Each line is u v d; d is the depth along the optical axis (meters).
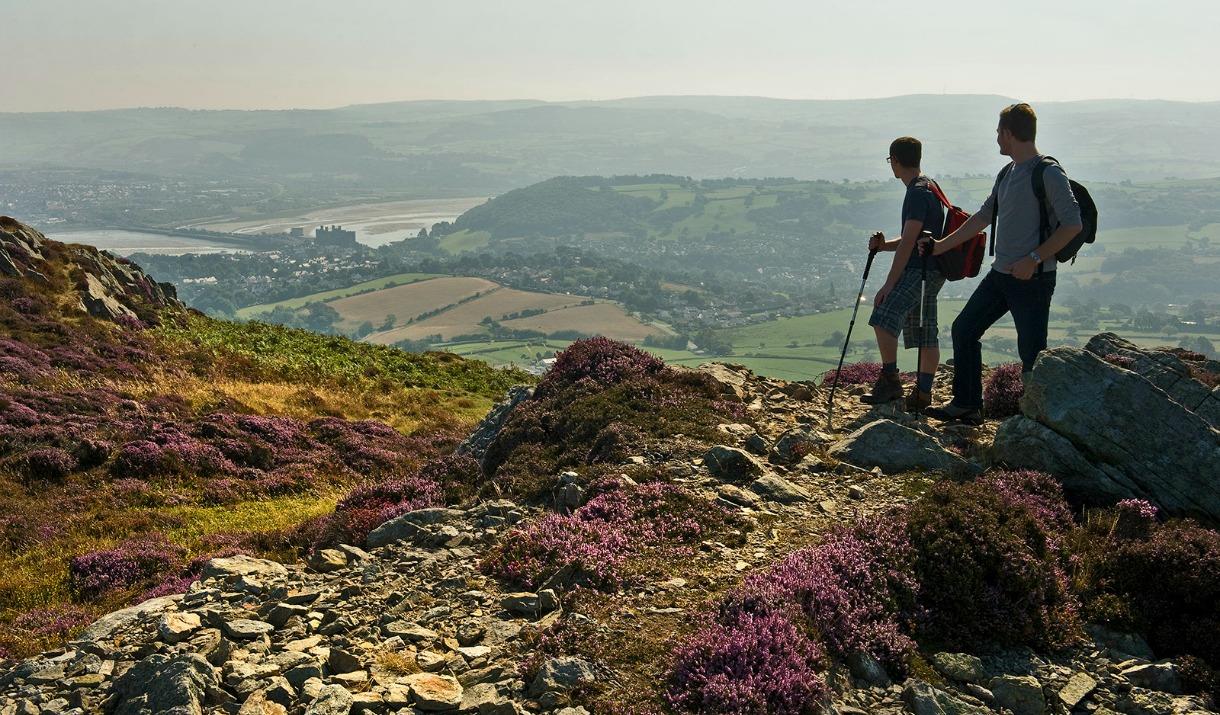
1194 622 4.30
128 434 11.73
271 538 7.01
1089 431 5.30
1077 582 4.56
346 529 6.01
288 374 19.20
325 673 4.20
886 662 4.13
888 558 4.53
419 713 3.91
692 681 3.89
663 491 5.46
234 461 11.78
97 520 9.33
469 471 7.00
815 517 5.22
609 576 4.62
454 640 4.35
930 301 6.28
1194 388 5.65
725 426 6.52
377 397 18.30
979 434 6.11
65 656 4.38
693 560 4.82
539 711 3.86
